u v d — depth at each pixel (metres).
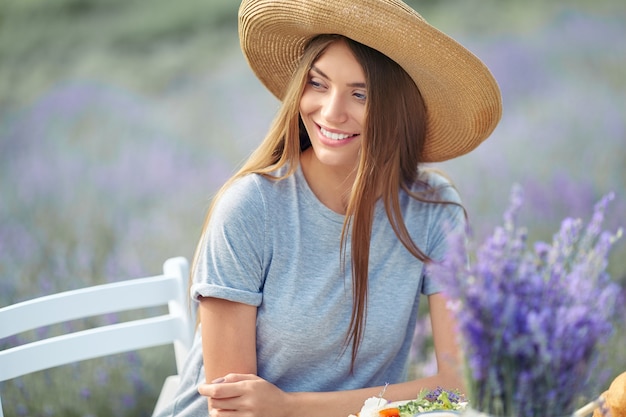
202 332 2.15
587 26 8.71
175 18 9.75
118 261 5.51
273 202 2.19
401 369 2.36
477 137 2.27
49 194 6.98
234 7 9.83
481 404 1.38
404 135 2.22
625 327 3.77
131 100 8.60
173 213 6.55
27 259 5.61
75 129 8.19
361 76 2.07
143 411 4.10
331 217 2.19
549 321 1.31
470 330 1.33
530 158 6.65
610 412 1.66
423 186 2.35
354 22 1.98
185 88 8.80
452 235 1.37
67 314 2.30
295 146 2.20
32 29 9.55
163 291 2.44
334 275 2.17
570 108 7.57
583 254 1.40
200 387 2.04
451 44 2.00
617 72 8.10
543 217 5.89
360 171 2.13
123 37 9.58
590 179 6.30
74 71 9.09
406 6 2.08
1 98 8.65
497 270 1.35
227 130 7.99
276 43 2.26
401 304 2.24
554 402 1.34
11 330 2.20
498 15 9.04
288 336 2.14
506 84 8.05
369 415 1.74
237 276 2.12
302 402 2.05
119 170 7.26
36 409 3.91
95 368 4.18
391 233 2.25
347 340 2.18
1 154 7.81
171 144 7.80
